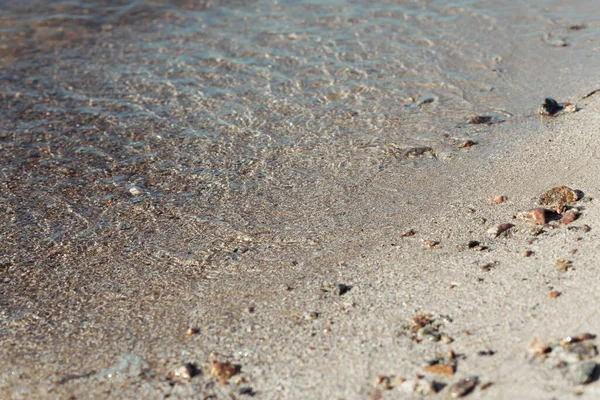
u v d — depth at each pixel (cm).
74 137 134
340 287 98
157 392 89
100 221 114
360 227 109
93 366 92
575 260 96
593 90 135
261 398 87
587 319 88
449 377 85
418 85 142
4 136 135
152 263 106
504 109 133
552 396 82
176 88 147
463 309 92
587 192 108
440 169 119
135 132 134
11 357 94
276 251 106
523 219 105
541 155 119
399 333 91
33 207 117
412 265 100
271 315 96
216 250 107
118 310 99
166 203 117
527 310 91
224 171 123
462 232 105
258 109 138
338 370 88
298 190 117
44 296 102
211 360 91
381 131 130
